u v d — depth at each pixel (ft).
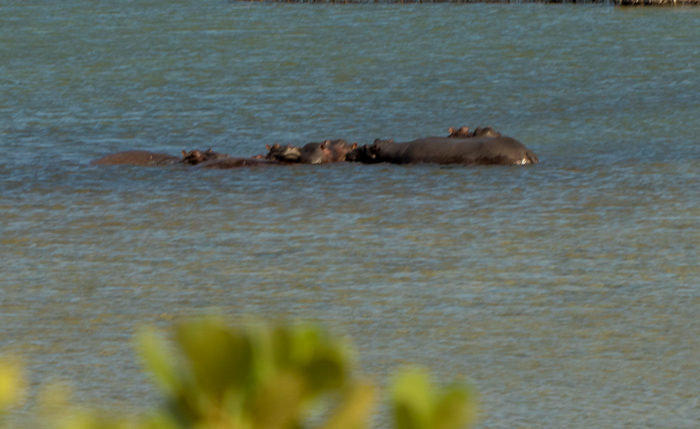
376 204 180.55
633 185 192.54
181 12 643.45
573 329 111.55
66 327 114.42
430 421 14.99
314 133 270.87
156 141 260.42
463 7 634.43
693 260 139.85
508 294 125.08
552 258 142.41
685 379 96.48
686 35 488.02
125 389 94.02
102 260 144.56
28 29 566.36
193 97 335.88
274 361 14.44
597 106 311.47
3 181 203.62
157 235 159.43
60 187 197.77
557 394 92.63
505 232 158.30
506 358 102.32
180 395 14.39
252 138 264.52
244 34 528.22
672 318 115.03
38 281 133.90
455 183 197.77
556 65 406.41
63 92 349.82
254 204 181.57
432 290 127.24
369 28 542.57
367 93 341.21
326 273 135.95
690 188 188.75
